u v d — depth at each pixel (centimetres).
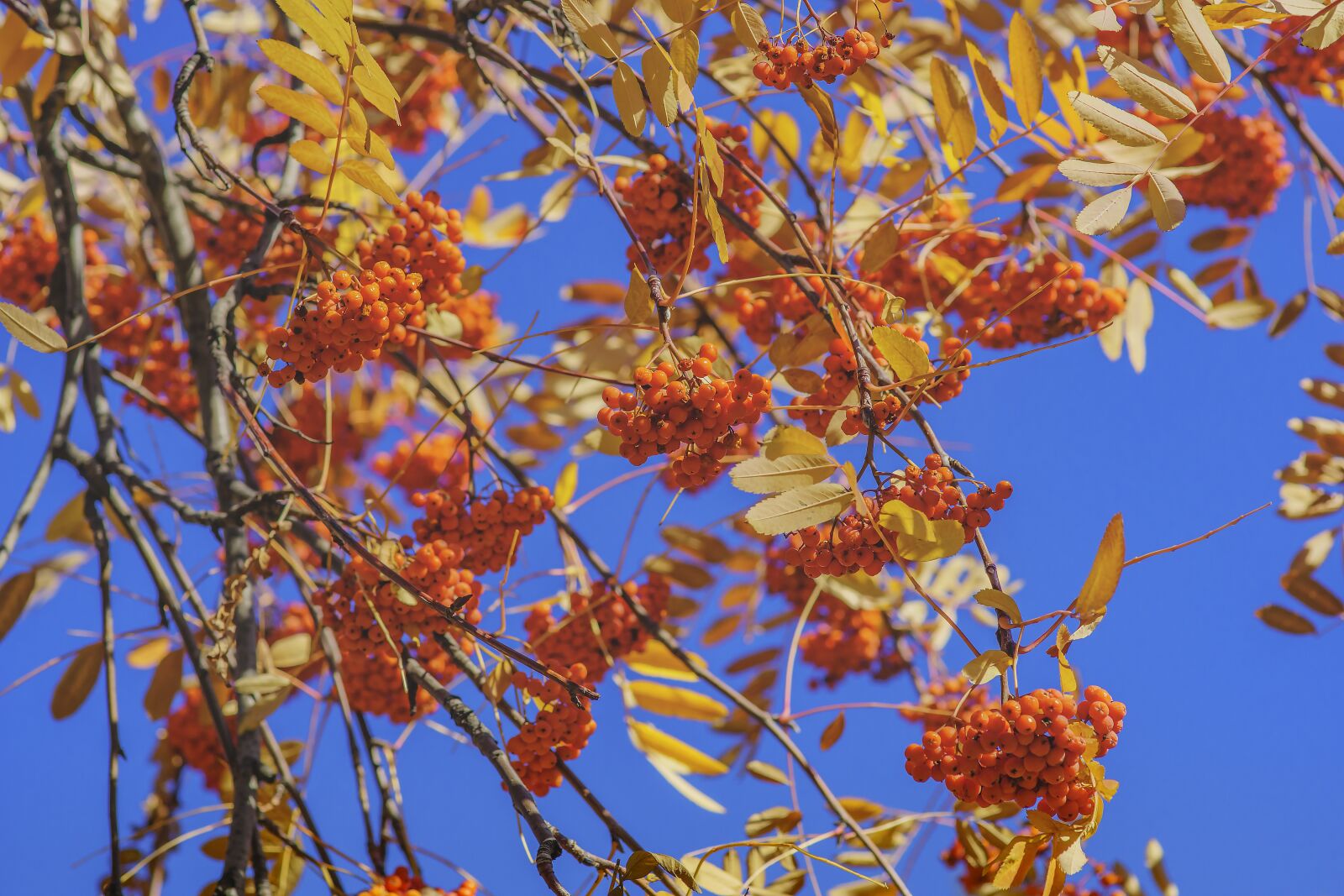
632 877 166
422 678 175
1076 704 159
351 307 163
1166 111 164
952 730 161
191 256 195
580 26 165
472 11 188
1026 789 158
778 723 188
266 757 194
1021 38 172
